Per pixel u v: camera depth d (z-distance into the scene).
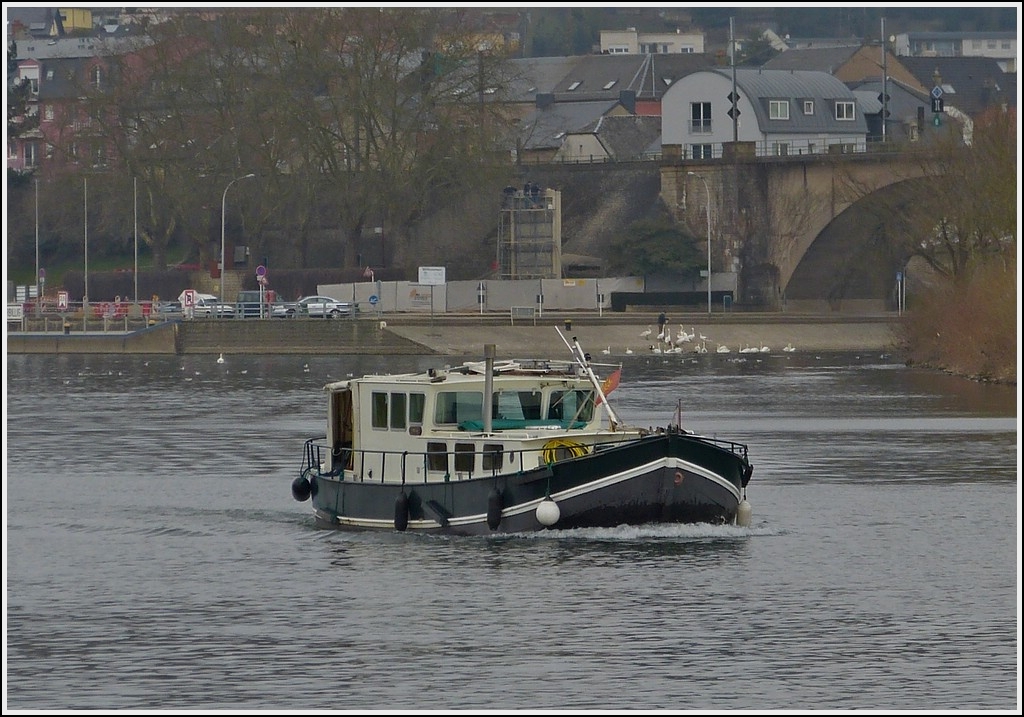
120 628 144.25
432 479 175.00
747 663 133.00
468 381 175.62
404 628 142.38
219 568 166.38
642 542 169.75
